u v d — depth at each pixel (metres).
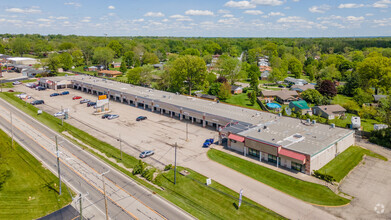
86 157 61.81
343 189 49.50
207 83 137.12
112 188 49.28
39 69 190.88
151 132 78.81
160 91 119.31
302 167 54.75
